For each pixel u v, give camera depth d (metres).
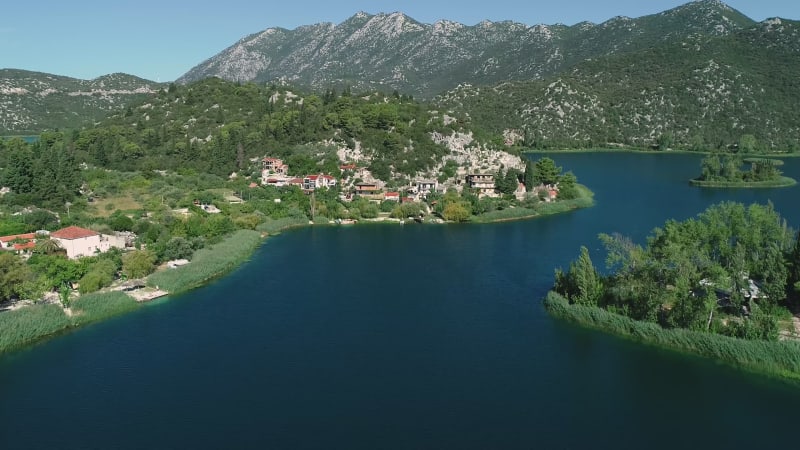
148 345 114.94
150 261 152.00
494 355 110.50
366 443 84.44
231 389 98.56
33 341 116.50
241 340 117.38
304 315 130.50
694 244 127.25
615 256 125.88
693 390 97.62
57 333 120.25
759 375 100.69
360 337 118.88
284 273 162.12
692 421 90.00
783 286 117.44
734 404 93.88
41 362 107.88
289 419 90.12
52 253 152.12
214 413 91.69
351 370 105.19
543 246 189.50
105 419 90.06
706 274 118.62
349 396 96.56
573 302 129.00
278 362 108.00
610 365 105.75
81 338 118.06
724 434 87.06
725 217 139.00
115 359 109.12
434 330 122.00
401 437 85.88
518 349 112.62
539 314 129.25
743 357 103.06
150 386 99.50
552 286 148.00
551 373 103.62
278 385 99.88
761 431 87.62
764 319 105.75
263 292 145.88
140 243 171.62
